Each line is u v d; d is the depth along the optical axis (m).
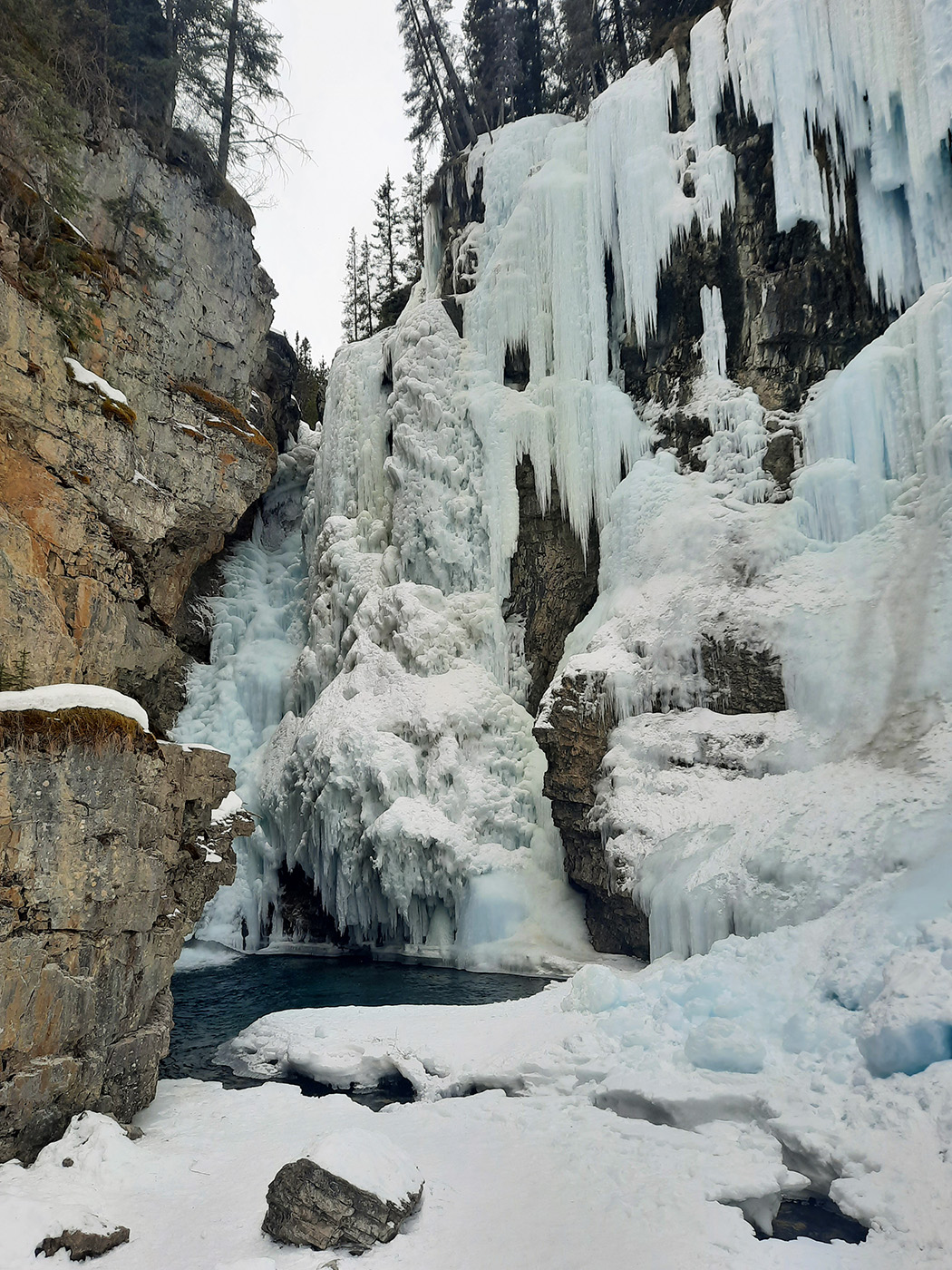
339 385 27.41
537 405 22.84
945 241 17.59
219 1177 6.92
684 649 17.34
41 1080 6.91
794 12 19.33
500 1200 6.56
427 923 19.47
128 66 18.61
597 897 17.30
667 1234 5.98
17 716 6.86
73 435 8.73
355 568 24.31
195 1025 13.58
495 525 22.69
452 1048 10.38
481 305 24.25
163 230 18.55
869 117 18.69
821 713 15.27
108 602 9.35
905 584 15.34
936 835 11.61
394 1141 7.86
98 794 7.57
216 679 25.50
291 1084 10.23
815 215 19.19
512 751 20.62
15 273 8.49
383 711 21.00
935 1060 7.56
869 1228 6.21
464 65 32.69
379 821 18.81
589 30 28.42
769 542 17.61
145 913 8.25
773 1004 9.38
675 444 20.75
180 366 19.59
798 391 19.47
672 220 20.84
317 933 21.50
